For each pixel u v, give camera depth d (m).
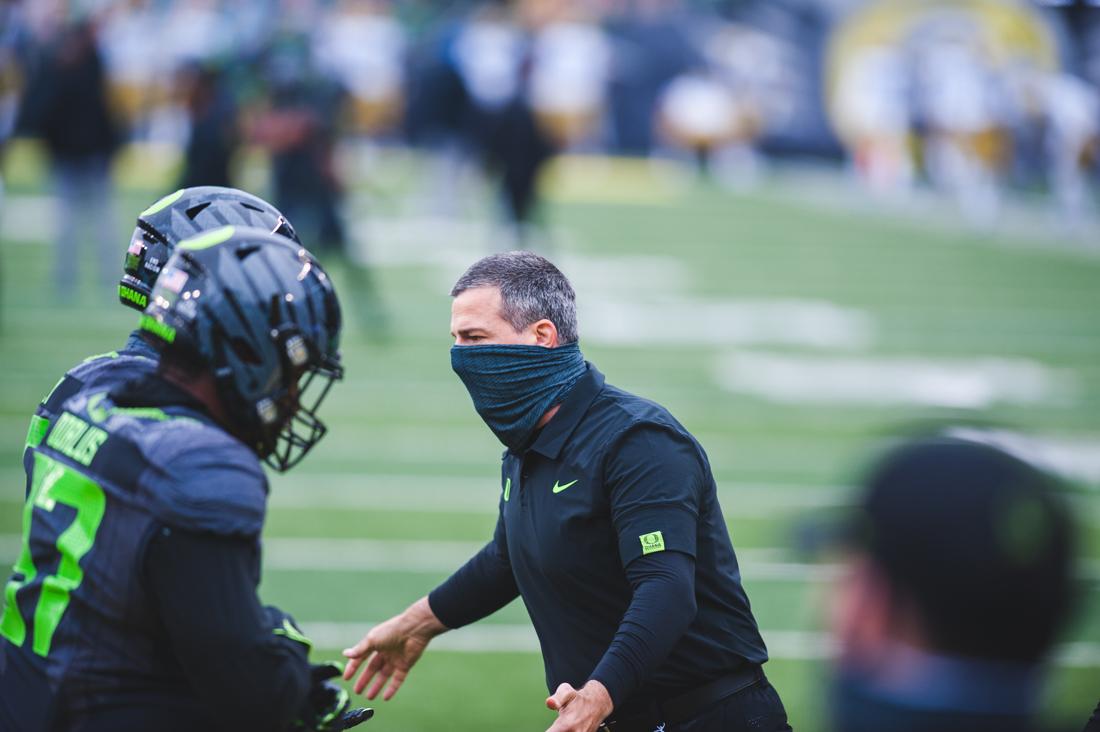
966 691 4.68
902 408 33.47
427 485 25.94
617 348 39.34
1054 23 83.44
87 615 7.17
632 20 88.06
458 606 10.43
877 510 4.72
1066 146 83.19
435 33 83.31
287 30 51.16
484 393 9.41
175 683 7.23
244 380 7.42
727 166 88.38
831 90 87.38
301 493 25.11
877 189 86.00
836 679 4.88
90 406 7.70
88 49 41.59
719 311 45.84
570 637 9.51
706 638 9.34
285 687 7.05
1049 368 39.12
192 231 9.16
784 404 33.50
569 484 9.23
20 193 63.88
